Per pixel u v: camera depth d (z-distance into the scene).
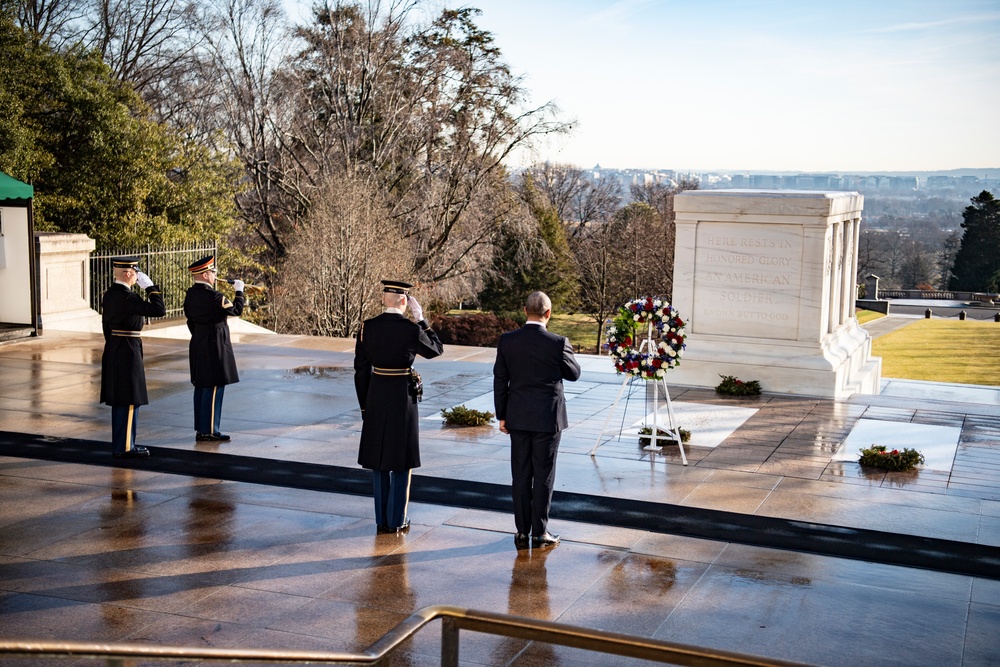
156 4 36.62
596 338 53.62
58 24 34.97
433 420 10.85
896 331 41.94
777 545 6.83
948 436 10.30
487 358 15.29
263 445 9.56
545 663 4.96
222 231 27.62
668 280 47.06
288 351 15.65
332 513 7.47
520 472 6.74
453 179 34.47
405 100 33.97
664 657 2.79
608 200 55.78
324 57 32.72
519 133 34.09
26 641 2.17
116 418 8.87
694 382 13.15
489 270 37.22
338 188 28.31
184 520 7.23
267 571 6.21
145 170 24.36
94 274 19.45
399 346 6.84
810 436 10.26
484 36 34.06
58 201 23.23
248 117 34.06
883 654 5.11
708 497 7.98
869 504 7.83
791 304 12.77
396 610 5.61
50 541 6.71
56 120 23.77
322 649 5.04
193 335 9.54
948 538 7.02
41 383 12.45
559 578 6.16
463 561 6.46
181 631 5.25
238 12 33.06
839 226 13.83
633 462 9.12
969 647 5.22
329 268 26.88
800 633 5.36
